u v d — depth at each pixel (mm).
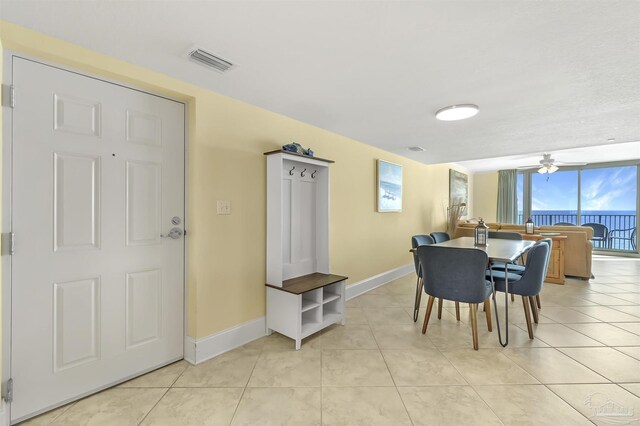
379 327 2689
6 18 1316
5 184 1403
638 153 5625
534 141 3580
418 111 2529
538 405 1589
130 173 1825
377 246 4078
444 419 1489
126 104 1802
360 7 1228
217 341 2164
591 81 1912
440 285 2379
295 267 2730
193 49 1578
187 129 2084
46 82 1517
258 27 1378
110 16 1301
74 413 1537
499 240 3490
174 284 2047
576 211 7328
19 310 1449
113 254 1763
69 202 1598
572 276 4531
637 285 4102
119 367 1795
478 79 1906
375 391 1726
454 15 1274
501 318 2887
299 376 1887
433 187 5785
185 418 1509
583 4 1194
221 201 2199
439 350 2232
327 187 2893
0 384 1382
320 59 1677
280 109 2506
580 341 2361
